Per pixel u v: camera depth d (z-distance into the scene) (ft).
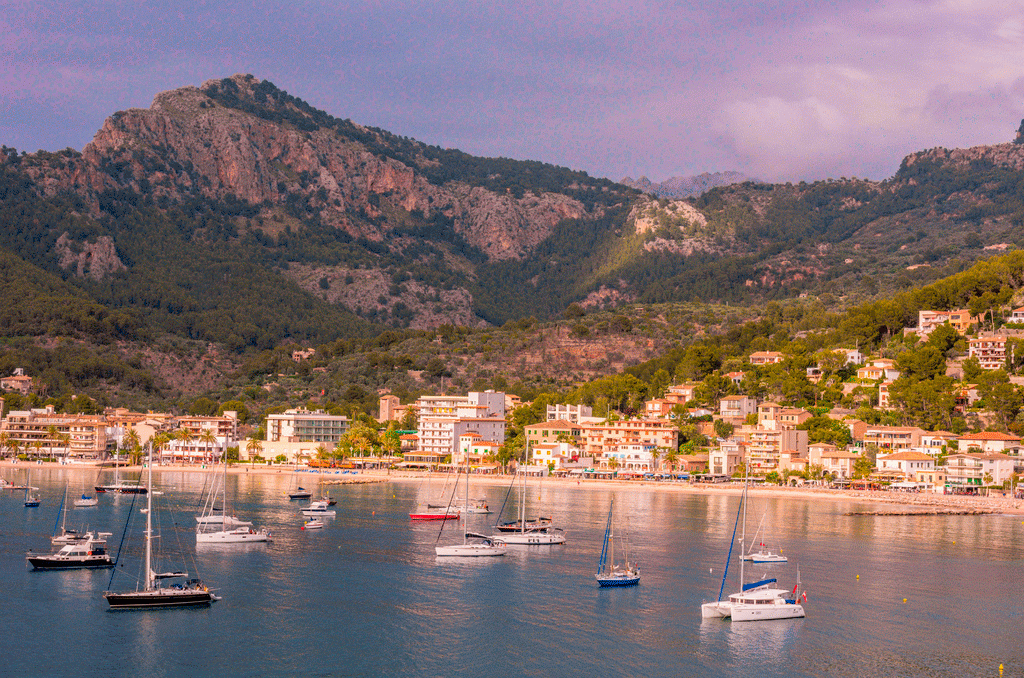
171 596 467.52
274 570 547.90
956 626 451.53
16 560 564.71
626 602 483.92
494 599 486.79
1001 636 437.17
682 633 434.71
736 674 385.50
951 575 556.92
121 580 517.96
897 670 392.06
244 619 446.19
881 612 474.08
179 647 406.82
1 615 446.60
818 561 592.60
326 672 380.37
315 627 435.53
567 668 388.57
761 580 531.91
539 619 451.94
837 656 407.64
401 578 531.50
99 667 383.04
